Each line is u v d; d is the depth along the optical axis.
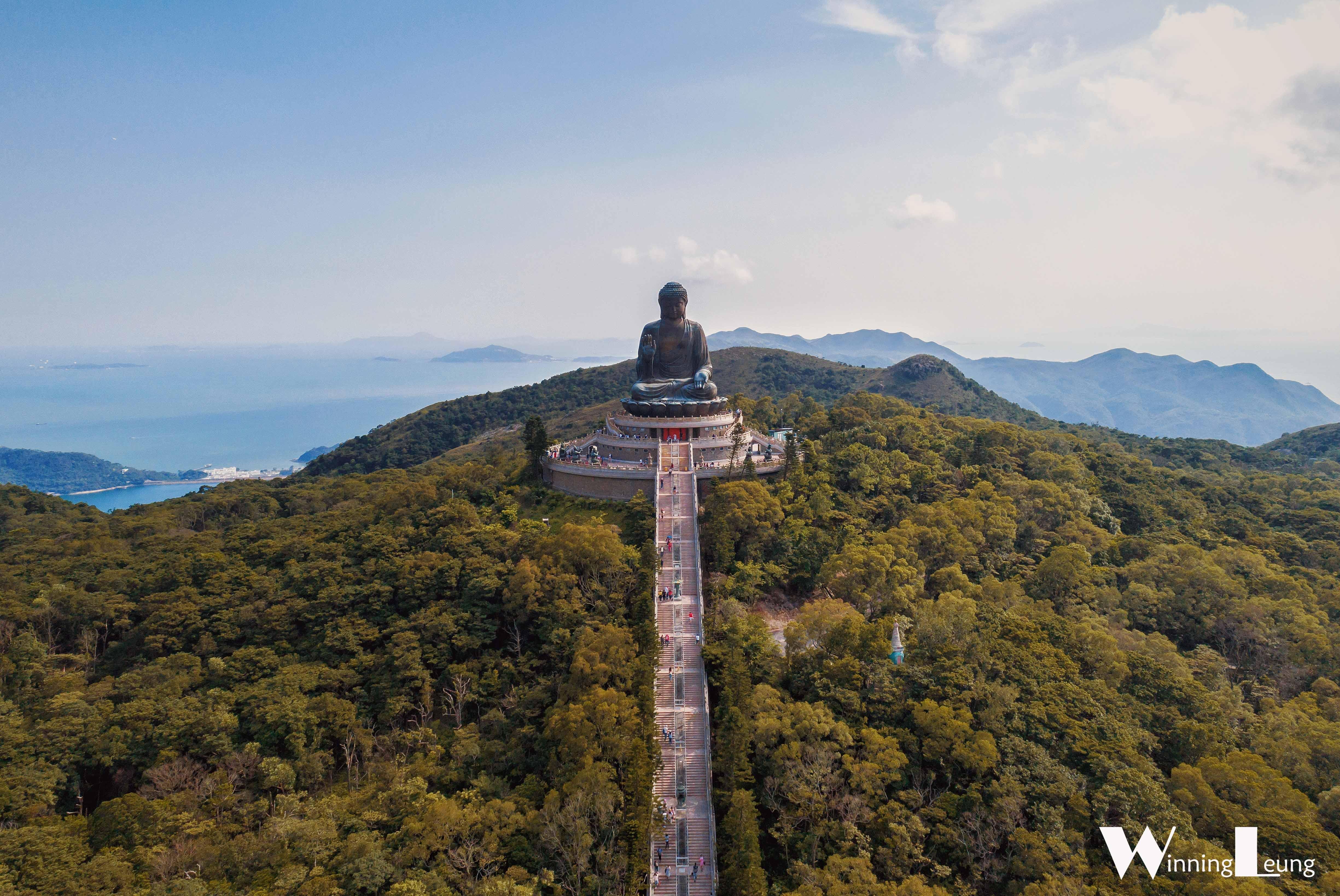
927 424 196.38
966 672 89.25
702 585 115.56
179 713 88.25
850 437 174.38
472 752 84.25
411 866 69.06
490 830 72.12
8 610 110.88
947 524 132.62
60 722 86.75
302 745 87.12
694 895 71.31
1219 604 124.50
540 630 105.12
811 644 100.75
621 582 111.75
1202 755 85.88
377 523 144.38
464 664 101.44
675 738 86.69
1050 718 85.50
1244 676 116.50
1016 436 189.25
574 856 69.88
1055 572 126.25
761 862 72.56
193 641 109.56
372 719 96.00
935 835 73.00
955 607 104.31
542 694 93.19
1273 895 63.09
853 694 87.50
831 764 77.81
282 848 71.19
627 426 166.25
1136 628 124.06
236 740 88.94
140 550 148.75
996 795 75.06
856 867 68.25
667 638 101.69
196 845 71.94
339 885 66.69
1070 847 70.69
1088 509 160.25
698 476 144.12
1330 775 86.94
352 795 80.19
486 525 133.50
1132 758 79.81
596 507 141.38
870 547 121.25
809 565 122.56
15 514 192.12
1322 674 111.31
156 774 81.75
